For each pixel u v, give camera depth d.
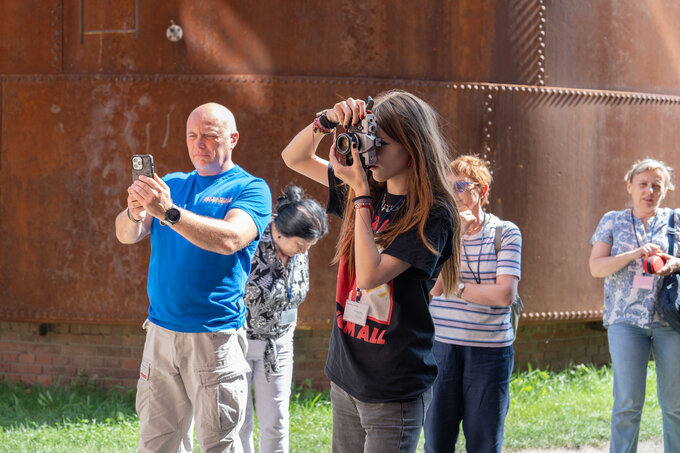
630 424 4.80
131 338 7.07
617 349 4.83
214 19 6.59
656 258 4.62
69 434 5.75
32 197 6.73
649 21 7.45
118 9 6.62
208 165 3.74
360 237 2.76
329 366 3.04
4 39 6.78
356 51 6.67
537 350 7.68
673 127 7.61
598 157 7.24
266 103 6.60
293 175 6.65
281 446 4.33
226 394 3.59
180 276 3.54
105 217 6.64
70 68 6.71
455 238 2.93
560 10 7.05
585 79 7.20
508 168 6.92
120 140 6.62
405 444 2.87
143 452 3.69
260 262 4.23
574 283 7.18
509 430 5.95
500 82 6.92
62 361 7.17
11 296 6.79
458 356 4.14
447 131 6.76
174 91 6.58
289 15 6.61
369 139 2.75
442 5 6.79
